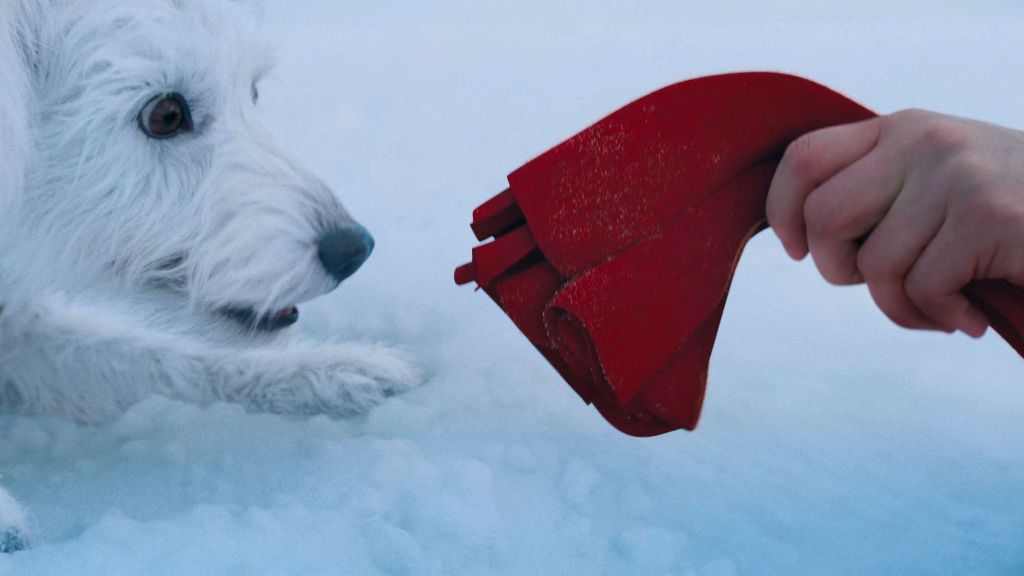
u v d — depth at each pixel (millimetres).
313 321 1106
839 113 738
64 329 974
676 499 814
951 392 938
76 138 851
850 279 725
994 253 685
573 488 816
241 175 874
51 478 848
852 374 968
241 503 816
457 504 792
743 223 744
